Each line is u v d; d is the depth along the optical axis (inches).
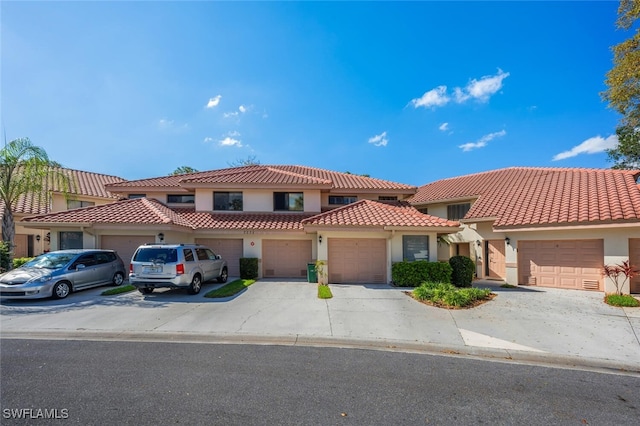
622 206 506.0
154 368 226.7
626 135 909.2
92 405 174.2
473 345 284.8
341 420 163.8
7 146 602.2
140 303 430.0
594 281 536.1
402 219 604.1
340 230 580.1
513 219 604.4
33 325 331.3
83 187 1005.2
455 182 1035.3
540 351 272.2
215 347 275.6
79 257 498.0
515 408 179.9
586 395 197.5
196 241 721.0
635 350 274.8
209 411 169.8
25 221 600.1
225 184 749.3
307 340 297.1
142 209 655.1
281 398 185.3
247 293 503.8
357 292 506.9
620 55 623.2
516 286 603.5
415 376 220.7
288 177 809.5
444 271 560.7
